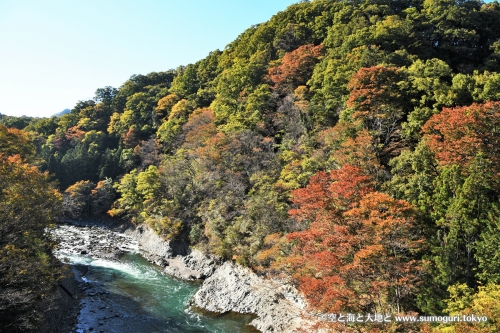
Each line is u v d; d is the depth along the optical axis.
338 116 41.31
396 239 18.83
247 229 36.06
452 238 19.67
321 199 22.28
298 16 68.75
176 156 60.22
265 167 43.22
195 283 37.78
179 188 51.78
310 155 36.66
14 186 25.62
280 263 28.66
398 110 33.16
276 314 27.59
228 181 44.88
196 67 93.62
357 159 28.61
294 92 49.22
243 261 34.09
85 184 70.62
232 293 32.31
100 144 84.06
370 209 19.33
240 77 63.25
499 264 17.45
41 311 24.00
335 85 41.81
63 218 69.00
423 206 22.44
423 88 33.12
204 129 56.28
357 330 18.31
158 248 48.69
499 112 23.69
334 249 20.08
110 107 100.75
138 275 39.94
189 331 26.95
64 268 28.62
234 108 59.16
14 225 24.11
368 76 35.06
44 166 74.19
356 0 63.81
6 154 40.25
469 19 47.88
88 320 27.91
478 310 15.44
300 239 23.17
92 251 48.53
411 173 26.11
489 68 41.19
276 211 33.88
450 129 24.72
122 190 62.25
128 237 58.62
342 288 18.94
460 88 31.36
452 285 18.16
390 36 45.97
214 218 41.31
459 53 46.28
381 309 18.91
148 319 28.78
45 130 96.81
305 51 53.91
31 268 22.41
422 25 50.22
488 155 22.34
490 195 20.59
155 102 90.50
